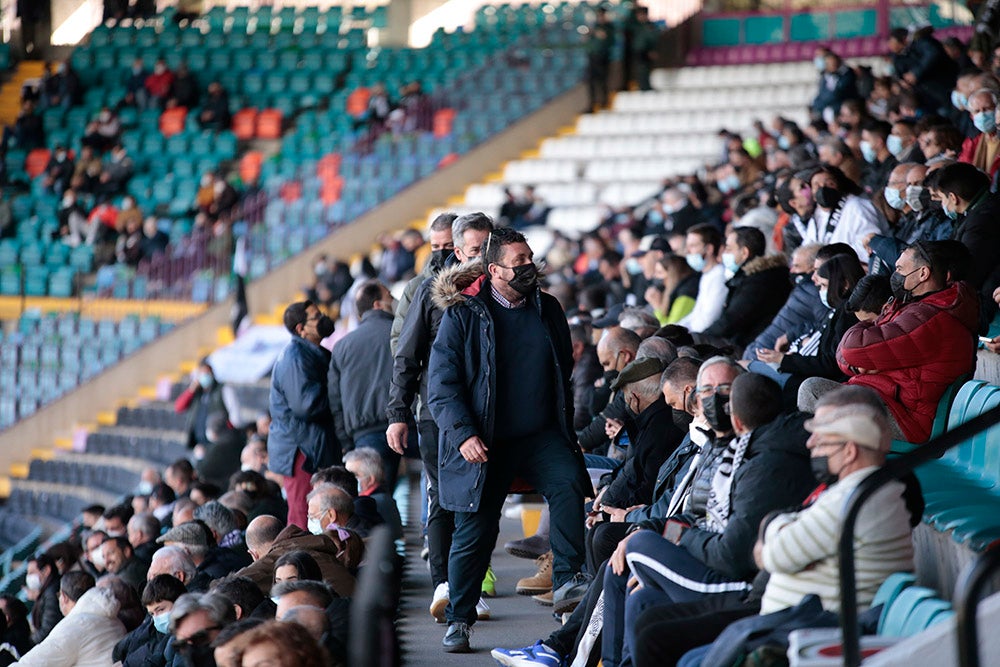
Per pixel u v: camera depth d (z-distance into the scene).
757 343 20.47
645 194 53.69
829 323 18.03
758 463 12.11
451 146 58.28
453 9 74.06
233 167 62.78
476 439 15.16
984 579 8.07
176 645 13.91
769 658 10.23
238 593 14.32
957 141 23.05
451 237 17.95
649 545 12.67
